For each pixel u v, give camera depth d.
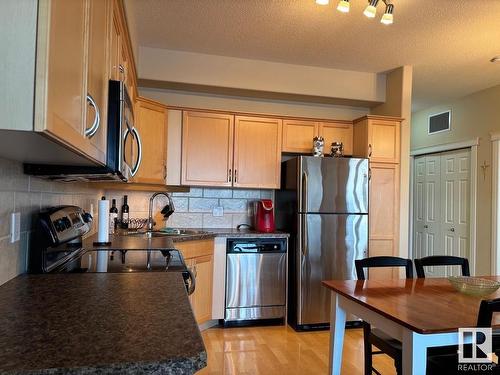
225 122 3.66
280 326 3.49
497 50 3.36
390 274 3.63
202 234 3.23
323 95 3.90
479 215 4.49
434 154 5.33
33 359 0.67
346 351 2.91
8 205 1.25
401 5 2.60
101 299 1.08
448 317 1.55
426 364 1.56
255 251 3.44
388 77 4.04
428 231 5.40
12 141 0.82
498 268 4.20
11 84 0.67
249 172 3.70
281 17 2.83
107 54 1.41
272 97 4.00
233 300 3.40
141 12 2.78
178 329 0.83
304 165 3.41
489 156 4.38
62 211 1.66
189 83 3.56
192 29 3.06
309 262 3.40
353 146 3.99
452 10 2.66
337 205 3.47
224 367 2.59
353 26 2.95
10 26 0.67
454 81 4.21
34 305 1.01
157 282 1.31
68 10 0.82
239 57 3.66
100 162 1.28
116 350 0.71
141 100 3.14
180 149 3.54
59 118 0.75
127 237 2.77
